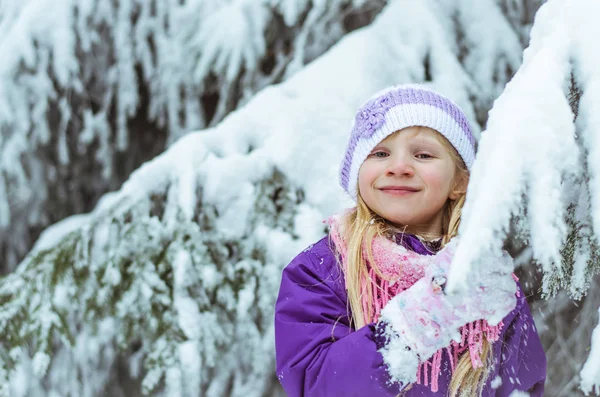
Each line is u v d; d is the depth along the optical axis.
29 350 2.17
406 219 1.24
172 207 2.03
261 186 2.03
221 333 1.97
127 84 2.97
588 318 2.23
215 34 2.62
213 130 2.13
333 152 2.06
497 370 1.23
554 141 0.85
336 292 1.25
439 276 1.04
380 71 2.23
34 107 2.78
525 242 0.89
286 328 1.23
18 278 2.14
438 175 1.24
